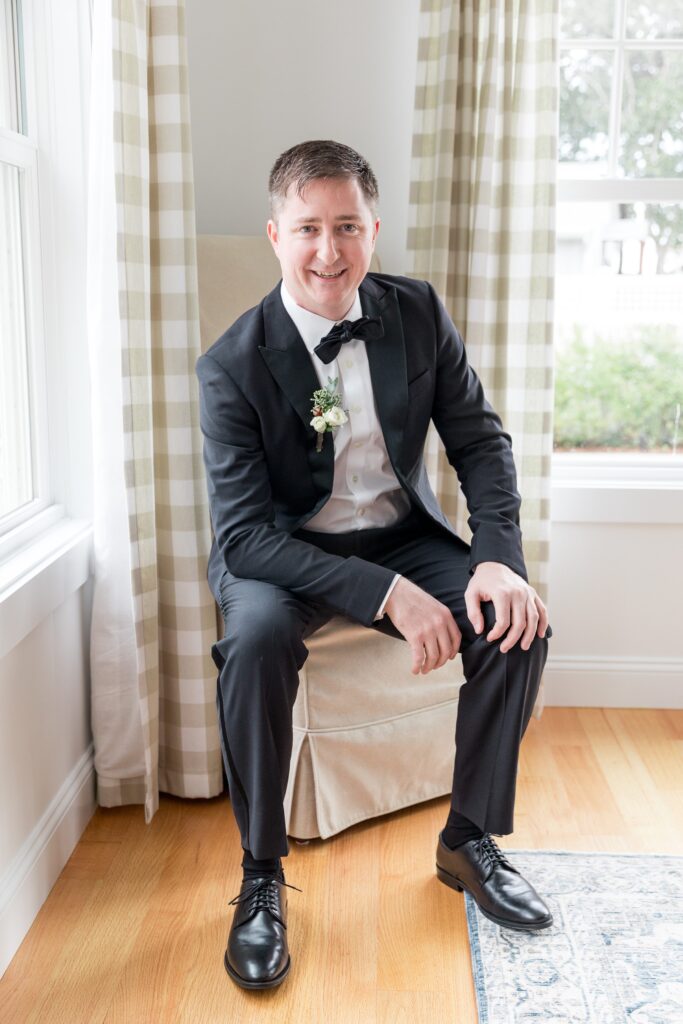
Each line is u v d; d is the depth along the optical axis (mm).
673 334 2971
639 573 2893
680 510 2824
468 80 2545
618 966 1800
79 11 2229
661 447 3018
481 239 2578
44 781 2105
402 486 2137
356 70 2779
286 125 2818
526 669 1874
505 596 1867
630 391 3004
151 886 2100
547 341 2643
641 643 2934
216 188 2857
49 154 2279
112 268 2203
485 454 2158
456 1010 1716
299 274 1985
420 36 2551
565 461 2992
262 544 1970
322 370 2086
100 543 2318
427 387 2141
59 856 2143
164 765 2463
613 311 2971
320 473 2082
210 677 2410
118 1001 1751
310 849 2215
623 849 2184
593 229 2914
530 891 1916
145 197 2195
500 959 1823
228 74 2801
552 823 2293
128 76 2121
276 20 2770
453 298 2662
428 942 1896
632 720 2863
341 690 2188
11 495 2182
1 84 2146
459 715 1954
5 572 1950
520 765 2580
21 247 2217
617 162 2867
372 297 2131
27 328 2258
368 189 1990
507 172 2598
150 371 2270
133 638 2346
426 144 2596
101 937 1929
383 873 2123
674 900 1988
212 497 2055
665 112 2844
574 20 2803
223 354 2062
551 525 2865
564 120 2855
